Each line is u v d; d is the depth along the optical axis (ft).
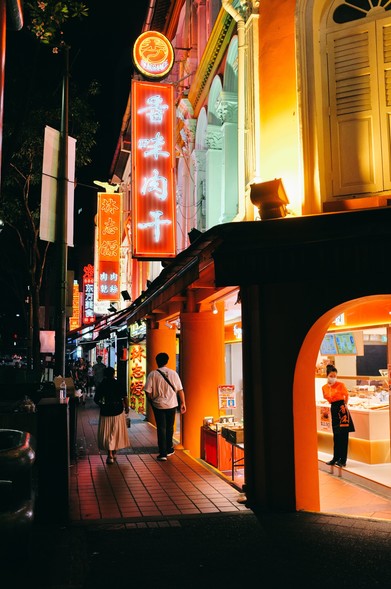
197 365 36.65
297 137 25.35
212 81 39.34
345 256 19.10
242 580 15.87
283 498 23.26
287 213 24.44
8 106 45.01
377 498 27.50
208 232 21.54
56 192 31.30
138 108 36.09
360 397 37.50
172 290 33.12
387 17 24.63
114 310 74.74
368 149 24.40
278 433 23.50
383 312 30.66
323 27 25.76
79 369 89.66
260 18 28.45
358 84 24.85
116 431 34.35
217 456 32.96
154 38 37.09
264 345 23.95
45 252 57.47
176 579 15.97
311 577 16.02
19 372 52.39
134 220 34.88
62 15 26.53
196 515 22.72
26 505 15.29
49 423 22.08
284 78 26.55
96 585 15.49
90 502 25.08
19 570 16.43
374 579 15.80
